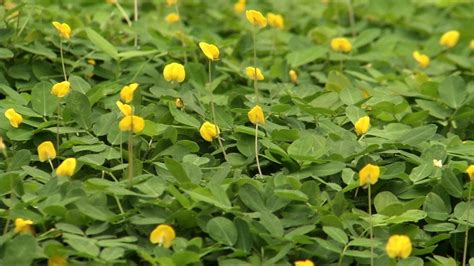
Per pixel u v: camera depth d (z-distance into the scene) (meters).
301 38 7.28
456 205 4.62
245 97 5.48
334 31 7.61
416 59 6.68
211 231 4.11
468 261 4.58
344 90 5.61
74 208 4.20
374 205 4.64
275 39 7.28
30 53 6.05
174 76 4.73
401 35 8.22
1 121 4.96
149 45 6.56
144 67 6.15
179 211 4.19
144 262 4.15
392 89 6.27
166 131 4.93
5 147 4.87
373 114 5.59
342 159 4.78
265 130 5.14
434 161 4.78
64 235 4.00
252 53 6.97
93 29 6.53
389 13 8.26
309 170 4.73
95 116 5.21
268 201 4.41
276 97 5.81
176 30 7.07
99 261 3.88
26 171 4.50
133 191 4.36
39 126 4.92
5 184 4.34
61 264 3.90
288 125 5.34
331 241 4.24
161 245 4.04
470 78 6.98
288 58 6.69
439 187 4.71
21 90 5.79
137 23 6.73
